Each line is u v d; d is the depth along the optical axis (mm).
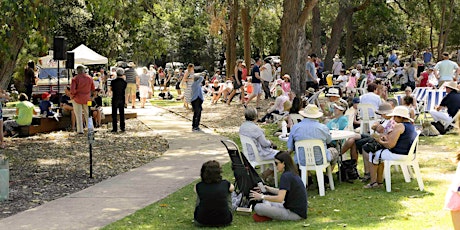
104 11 13273
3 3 11094
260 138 10227
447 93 15578
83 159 13633
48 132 18484
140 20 14727
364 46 50562
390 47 53906
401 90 29438
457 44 52219
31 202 9656
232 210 8336
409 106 15109
